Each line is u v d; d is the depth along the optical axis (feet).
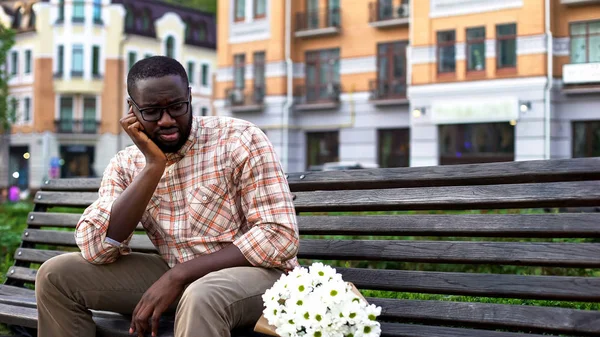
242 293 8.61
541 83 80.43
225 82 108.17
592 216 8.35
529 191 8.81
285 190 9.29
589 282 8.17
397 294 13.51
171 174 9.64
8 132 151.84
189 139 9.50
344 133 101.35
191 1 178.91
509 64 83.61
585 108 80.84
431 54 88.43
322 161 104.58
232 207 9.51
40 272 9.52
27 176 152.05
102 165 150.10
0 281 15.43
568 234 8.48
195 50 160.25
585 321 8.06
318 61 103.40
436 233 9.46
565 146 81.87
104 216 9.32
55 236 13.33
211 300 8.32
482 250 9.02
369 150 99.35
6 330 12.93
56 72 148.97
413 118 89.66
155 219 9.79
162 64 9.22
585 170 8.48
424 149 88.89
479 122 85.56
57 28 148.97
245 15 106.73
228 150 9.46
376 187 10.21
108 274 9.61
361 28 99.45
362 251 10.01
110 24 149.69
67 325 9.59
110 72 149.69
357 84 99.81
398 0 96.27
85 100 150.92
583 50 80.94
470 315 8.84
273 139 104.12
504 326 8.57
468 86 85.35
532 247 8.66
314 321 7.67
